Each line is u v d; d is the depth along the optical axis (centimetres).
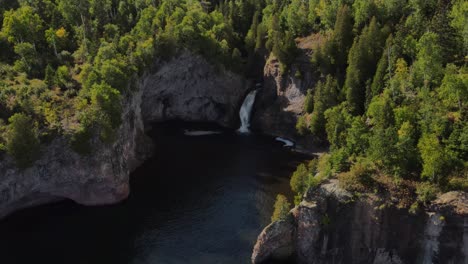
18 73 10525
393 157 7075
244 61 14875
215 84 14175
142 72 11794
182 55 13238
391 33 10694
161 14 13875
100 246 7931
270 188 9944
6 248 7850
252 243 7969
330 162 7869
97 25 12912
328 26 13088
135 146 11225
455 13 9469
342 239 7100
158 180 10375
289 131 12938
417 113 7906
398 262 6856
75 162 8956
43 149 8750
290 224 7375
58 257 7631
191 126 14200
